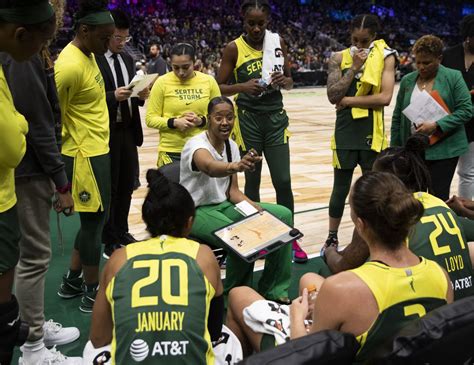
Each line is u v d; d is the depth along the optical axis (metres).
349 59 3.57
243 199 3.01
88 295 2.95
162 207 1.79
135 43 22.77
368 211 1.54
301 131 9.44
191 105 3.58
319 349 1.30
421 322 1.38
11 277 1.82
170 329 1.57
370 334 1.47
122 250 1.74
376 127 3.57
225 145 2.95
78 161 2.73
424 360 1.34
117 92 3.25
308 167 6.59
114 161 3.50
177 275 1.66
